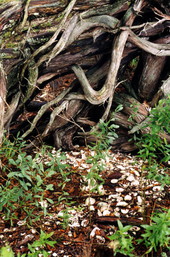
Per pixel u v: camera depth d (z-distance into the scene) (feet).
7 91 8.19
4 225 6.55
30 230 6.43
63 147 8.84
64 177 7.09
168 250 5.99
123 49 8.04
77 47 8.01
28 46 7.86
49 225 6.53
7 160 7.91
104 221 6.58
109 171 7.93
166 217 5.24
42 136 8.69
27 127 9.04
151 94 8.95
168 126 6.48
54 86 12.48
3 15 7.45
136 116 8.45
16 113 8.71
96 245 6.12
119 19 7.96
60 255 5.96
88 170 7.93
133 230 6.38
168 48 8.21
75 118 8.72
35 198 7.07
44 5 7.54
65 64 8.18
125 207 6.90
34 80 8.04
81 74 8.16
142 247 6.07
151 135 6.72
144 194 7.06
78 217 6.71
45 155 8.48
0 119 7.55
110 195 7.20
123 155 8.72
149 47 8.11
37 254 5.43
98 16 7.70
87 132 8.51
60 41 7.70
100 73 8.45
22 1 7.47
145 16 8.16
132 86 9.11
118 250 5.49
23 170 6.00
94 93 8.13
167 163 8.17
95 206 6.95
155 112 6.57
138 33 8.14
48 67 8.16
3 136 7.80
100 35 7.90
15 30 7.64
